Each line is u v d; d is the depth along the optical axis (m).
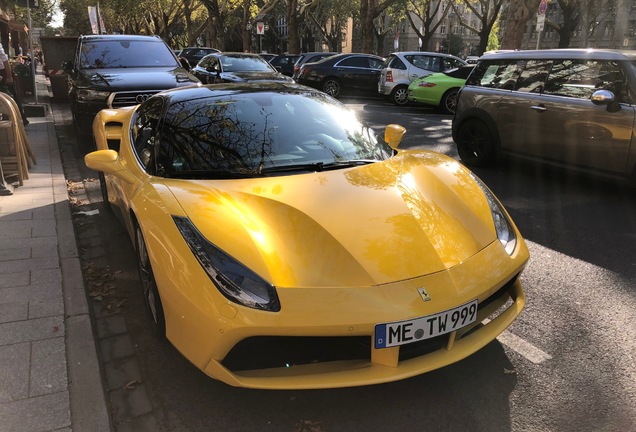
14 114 5.62
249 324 2.06
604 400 2.45
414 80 14.02
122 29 68.25
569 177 6.65
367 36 23.84
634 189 6.03
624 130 5.29
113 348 2.90
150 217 2.60
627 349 2.86
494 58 6.95
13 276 3.53
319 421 2.32
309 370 2.19
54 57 15.94
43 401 2.34
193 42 43.03
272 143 3.22
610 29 55.66
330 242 2.31
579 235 4.61
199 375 2.65
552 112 6.00
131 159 3.51
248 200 2.59
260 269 2.18
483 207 2.83
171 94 3.70
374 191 2.74
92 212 5.23
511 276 2.52
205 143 3.14
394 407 2.41
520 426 2.29
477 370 2.68
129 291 3.57
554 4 53.88
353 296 2.13
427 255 2.34
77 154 7.83
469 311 2.27
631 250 4.27
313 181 2.82
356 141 3.47
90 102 7.61
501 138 6.75
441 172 3.12
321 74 16.61
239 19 44.53
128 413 2.38
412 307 2.14
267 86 3.89
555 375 2.63
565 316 3.21
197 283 2.20
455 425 2.30
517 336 2.99
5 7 22.45
